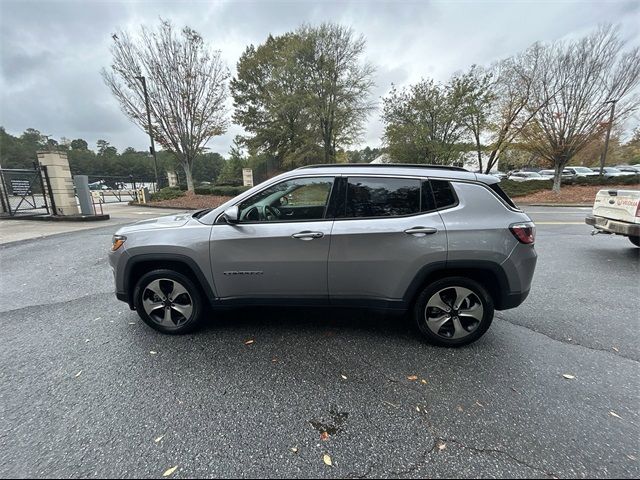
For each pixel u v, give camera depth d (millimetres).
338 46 24938
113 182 26859
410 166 3057
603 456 1817
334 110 25625
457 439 1943
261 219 3049
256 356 2828
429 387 2416
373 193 2918
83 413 2148
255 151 35031
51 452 1845
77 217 11258
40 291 4469
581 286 4598
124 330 3314
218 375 2559
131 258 3092
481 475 1712
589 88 15906
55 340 3117
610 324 3434
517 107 18344
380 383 2463
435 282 2887
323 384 2451
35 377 2539
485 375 2559
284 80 27031
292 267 2924
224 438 1950
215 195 20188
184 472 1729
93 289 4543
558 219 11641
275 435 1977
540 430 2006
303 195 3008
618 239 7809
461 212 2826
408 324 3426
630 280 4844
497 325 3414
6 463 1772
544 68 16578
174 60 15695
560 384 2447
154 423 2064
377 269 2865
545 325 3410
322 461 1803
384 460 1808
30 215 11547
